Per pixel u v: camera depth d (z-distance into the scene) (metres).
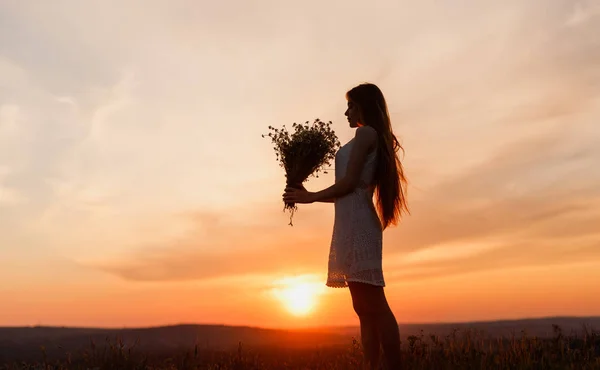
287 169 4.51
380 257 4.07
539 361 4.36
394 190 4.20
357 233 4.05
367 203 4.10
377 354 4.09
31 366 4.68
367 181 4.13
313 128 4.54
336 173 4.31
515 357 4.39
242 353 5.54
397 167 4.32
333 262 4.17
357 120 4.36
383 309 4.02
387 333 3.97
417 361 4.57
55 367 4.55
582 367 4.32
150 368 4.82
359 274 3.99
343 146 4.30
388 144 4.20
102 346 4.68
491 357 4.33
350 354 4.75
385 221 4.23
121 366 4.58
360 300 4.07
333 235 4.23
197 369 5.09
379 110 4.27
